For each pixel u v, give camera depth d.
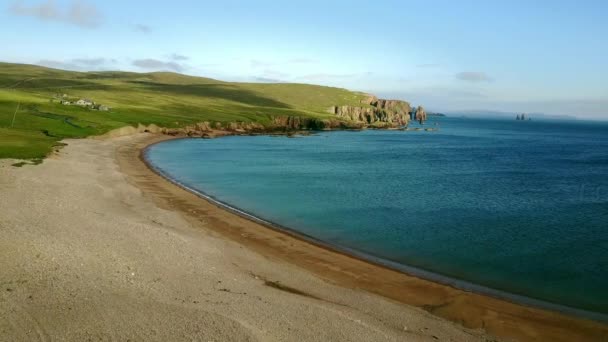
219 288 21.84
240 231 34.00
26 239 25.02
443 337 19.11
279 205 45.09
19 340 15.55
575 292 25.34
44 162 53.56
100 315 17.61
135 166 64.38
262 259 27.75
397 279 26.14
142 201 40.78
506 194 55.94
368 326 19.09
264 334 17.30
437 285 25.47
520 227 39.22
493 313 22.12
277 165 77.50
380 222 39.69
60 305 18.11
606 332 20.59
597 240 35.56
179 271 23.48
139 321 17.39
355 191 54.59
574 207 48.50
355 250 31.61
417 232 36.81
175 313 18.27
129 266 23.16
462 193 55.72
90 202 37.25
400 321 20.39
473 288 25.52
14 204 32.94
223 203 44.47
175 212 37.91
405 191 55.84
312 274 26.03
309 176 65.94
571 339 19.88
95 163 60.88
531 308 22.95
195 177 60.72
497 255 31.47
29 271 20.89
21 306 17.72
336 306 21.28
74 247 24.80
